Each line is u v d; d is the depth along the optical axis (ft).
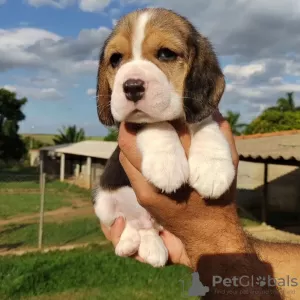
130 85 0.86
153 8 1.04
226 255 0.80
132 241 1.11
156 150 0.81
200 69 1.01
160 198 0.80
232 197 0.81
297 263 0.87
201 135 0.85
